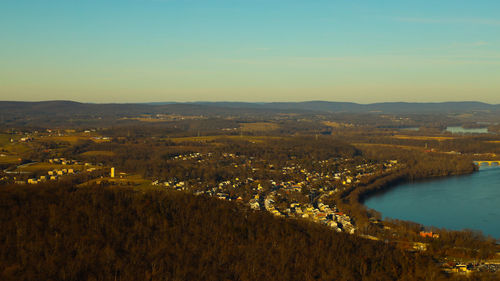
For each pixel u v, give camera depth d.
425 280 188.62
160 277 171.12
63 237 186.25
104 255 179.00
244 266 186.75
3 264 163.25
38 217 197.75
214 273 179.00
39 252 173.50
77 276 164.38
